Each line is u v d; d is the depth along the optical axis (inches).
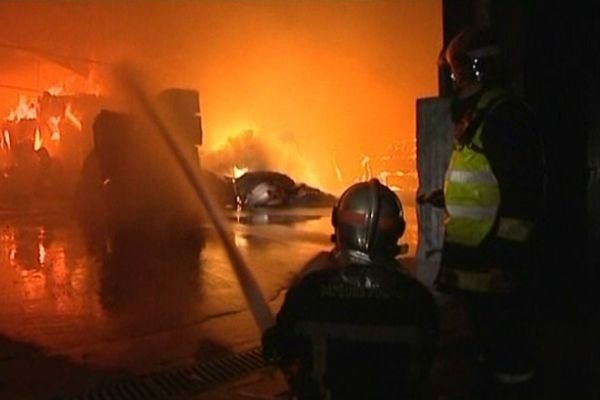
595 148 227.8
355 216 94.7
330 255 101.2
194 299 285.0
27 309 267.6
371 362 90.7
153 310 265.7
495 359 146.4
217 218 452.8
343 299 92.6
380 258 95.1
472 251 140.8
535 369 150.6
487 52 143.6
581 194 227.6
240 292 297.4
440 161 247.0
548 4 227.0
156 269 348.8
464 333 202.1
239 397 174.1
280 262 369.7
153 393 178.4
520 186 134.5
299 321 93.4
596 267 225.0
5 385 181.9
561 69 228.1
